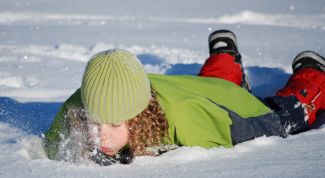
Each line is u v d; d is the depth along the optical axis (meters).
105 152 4.10
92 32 12.17
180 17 14.41
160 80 4.61
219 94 4.84
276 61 8.58
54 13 15.91
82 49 10.10
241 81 6.14
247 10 14.66
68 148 4.23
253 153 4.16
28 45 10.57
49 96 6.95
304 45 9.89
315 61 5.99
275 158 3.99
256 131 4.72
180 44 10.37
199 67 8.44
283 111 5.32
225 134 4.45
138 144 4.13
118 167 3.94
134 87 3.94
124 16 14.98
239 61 6.28
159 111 4.21
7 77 7.92
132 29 12.53
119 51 4.03
